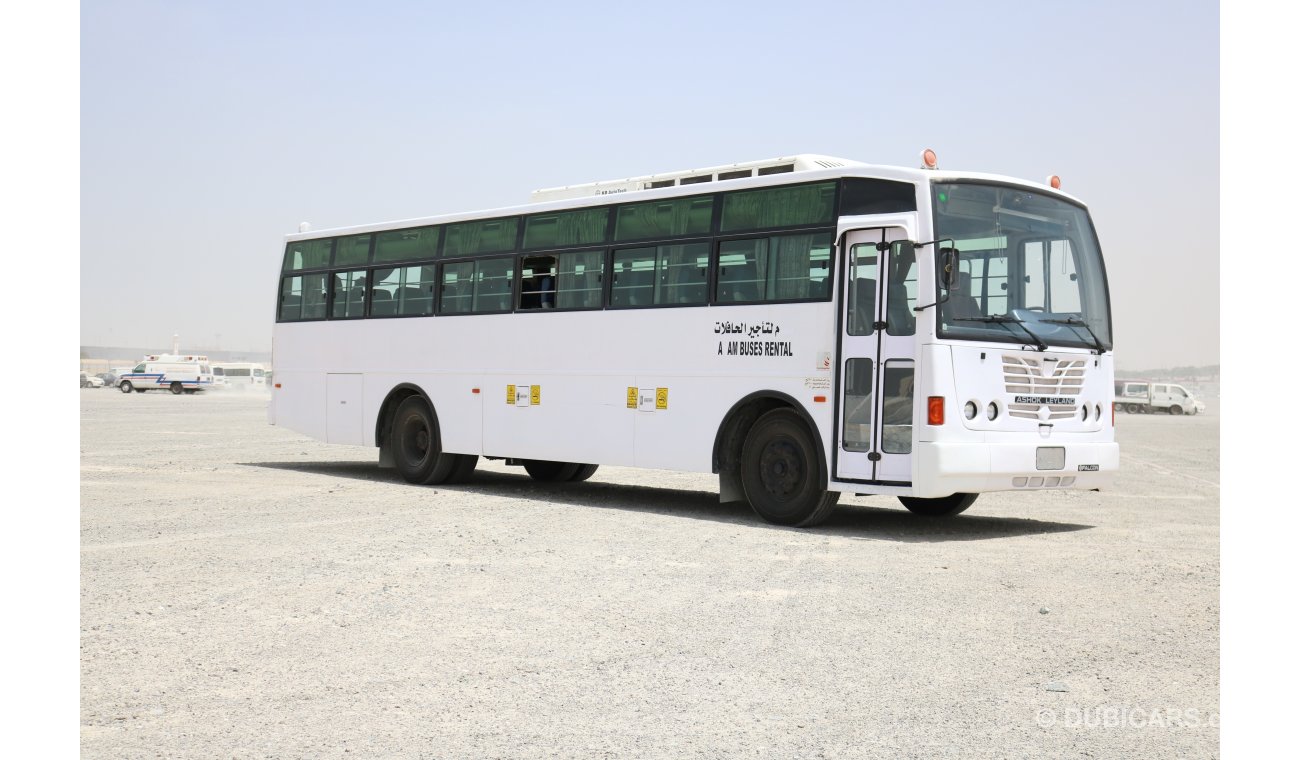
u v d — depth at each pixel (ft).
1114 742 17.66
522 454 52.03
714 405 44.65
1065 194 43.73
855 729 18.20
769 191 43.55
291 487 54.80
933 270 38.70
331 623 25.29
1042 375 40.83
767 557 34.96
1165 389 272.92
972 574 32.22
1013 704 19.61
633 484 63.00
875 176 40.60
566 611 26.71
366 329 60.29
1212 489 64.44
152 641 23.56
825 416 41.16
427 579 30.50
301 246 64.75
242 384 332.19
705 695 20.03
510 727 18.20
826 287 41.39
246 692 20.06
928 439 38.34
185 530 39.32
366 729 18.07
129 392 272.72
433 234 57.21
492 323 53.72
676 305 46.11
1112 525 45.37
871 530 42.37
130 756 16.81
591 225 49.80
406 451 58.29
